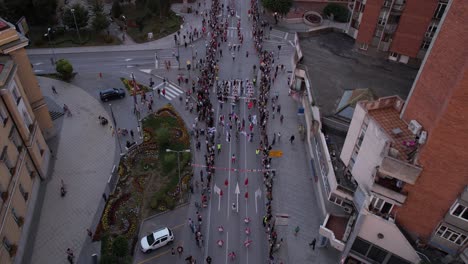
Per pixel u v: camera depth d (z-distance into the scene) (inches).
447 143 922.7
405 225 1143.0
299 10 3427.7
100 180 1740.9
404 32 2015.3
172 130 2034.9
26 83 1718.8
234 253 1476.4
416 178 1006.4
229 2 3599.9
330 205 1481.3
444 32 941.2
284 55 2787.9
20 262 1381.6
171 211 1625.2
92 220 1565.0
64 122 2060.8
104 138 1972.2
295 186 1769.2
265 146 1971.0
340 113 1662.2
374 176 1097.4
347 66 2086.6
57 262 1407.5
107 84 2391.7
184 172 1791.3
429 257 1120.8
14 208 1382.9
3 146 1360.7
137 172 1782.7
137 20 3031.5
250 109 2228.1
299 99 2268.7
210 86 2409.0
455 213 1005.8
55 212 1582.2
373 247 1244.5
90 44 2805.1
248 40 2974.9
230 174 1815.9
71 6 3034.0
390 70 2064.5
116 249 1338.6
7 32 1568.7
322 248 1507.1
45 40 2765.7
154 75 2507.4
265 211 1653.5
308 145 1909.4
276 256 1473.9
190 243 1507.1
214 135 1990.7
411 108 1114.1
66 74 2351.1
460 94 844.0
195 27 3117.6
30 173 1595.7
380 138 1131.9
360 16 2223.2
